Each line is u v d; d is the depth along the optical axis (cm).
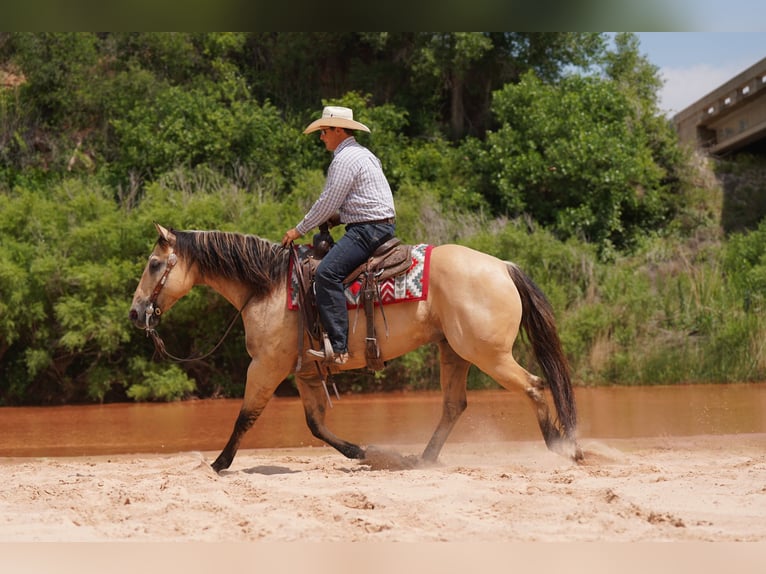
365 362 700
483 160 2109
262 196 1886
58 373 1539
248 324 719
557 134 2073
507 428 1059
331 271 679
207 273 732
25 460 870
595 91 2147
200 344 1576
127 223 1555
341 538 450
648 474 629
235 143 2084
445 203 1989
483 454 830
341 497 550
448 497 543
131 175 1888
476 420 1137
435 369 1576
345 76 2512
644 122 2303
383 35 2359
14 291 1479
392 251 697
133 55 2358
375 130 2162
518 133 2119
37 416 1341
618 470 649
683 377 1598
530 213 2061
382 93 2452
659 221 2170
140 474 704
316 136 2173
